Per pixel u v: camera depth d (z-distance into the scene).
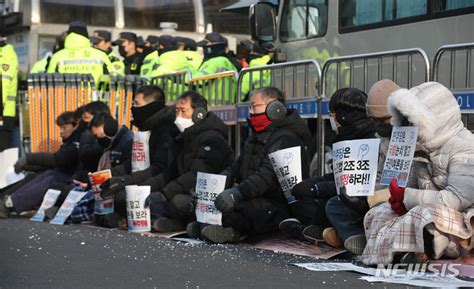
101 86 13.09
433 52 8.62
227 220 8.10
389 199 6.38
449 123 6.20
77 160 11.21
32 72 14.13
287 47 10.66
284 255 7.29
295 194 7.36
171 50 14.14
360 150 6.94
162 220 9.04
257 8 10.66
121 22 16.75
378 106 6.80
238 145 10.41
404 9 8.97
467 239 6.16
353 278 5.93
